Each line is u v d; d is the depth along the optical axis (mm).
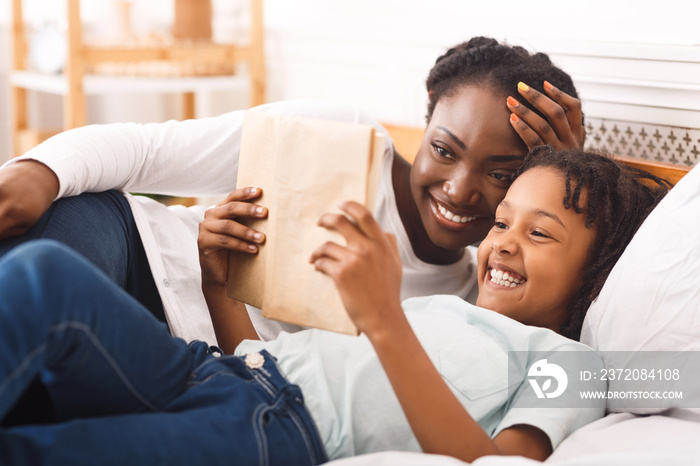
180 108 2877
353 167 774
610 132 1453
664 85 1333
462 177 1150
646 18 1407
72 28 1988
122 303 750
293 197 821
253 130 875
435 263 1315
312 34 2201
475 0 1744
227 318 1027
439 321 1005
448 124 1157
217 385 827
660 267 942
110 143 1075
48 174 959
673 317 919
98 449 683
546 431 854
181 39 2338
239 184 894
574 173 1047
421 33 1835
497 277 1055
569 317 1058
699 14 1313
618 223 1054
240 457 755
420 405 752
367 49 2012
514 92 1155
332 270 730
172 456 716
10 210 887
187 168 1164
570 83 1255
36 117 2602
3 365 646
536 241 1026
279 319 838
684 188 971
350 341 949
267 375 875
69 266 703
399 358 736
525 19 1633
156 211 1169
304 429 831
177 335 1066
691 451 779
